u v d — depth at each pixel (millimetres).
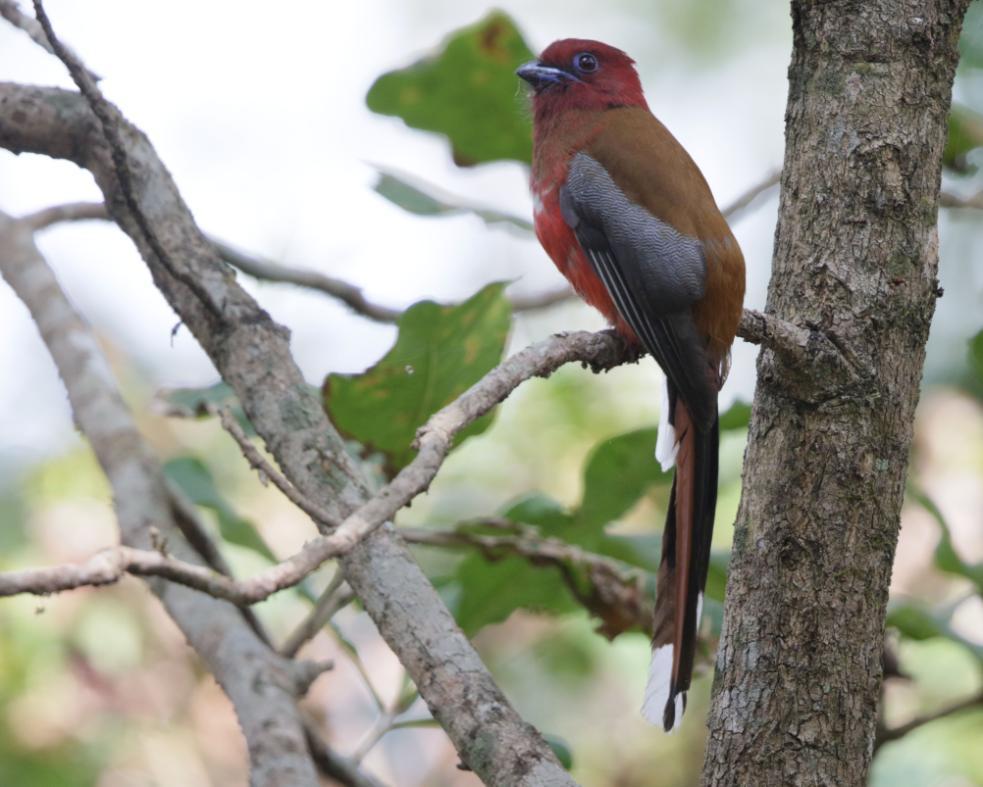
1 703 12422
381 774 13680
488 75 10789
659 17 17578
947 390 15016
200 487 9258
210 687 13078
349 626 13422
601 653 13984
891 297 5891
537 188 10031
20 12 7422
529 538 8898
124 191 6918
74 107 7645
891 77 6008
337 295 10578
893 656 8906
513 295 11852
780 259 6109
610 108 10125
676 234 8711
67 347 8852
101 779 12422
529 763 5328
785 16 17500
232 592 4500
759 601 5840
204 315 7145
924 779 12164
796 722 5711
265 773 6695
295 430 6664
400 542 6125
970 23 9945
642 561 9258
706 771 5840
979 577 9203
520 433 14398
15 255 9227
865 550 5801
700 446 7930
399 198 9891
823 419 5816
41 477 13914
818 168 6031
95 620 12797
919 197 5984
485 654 14203
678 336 8469
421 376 8109
